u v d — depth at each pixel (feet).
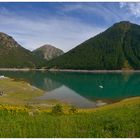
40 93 295.89
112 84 444.96
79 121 52.19
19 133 40.45
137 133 41.50
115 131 42.68
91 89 374.84
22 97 252.62
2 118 51.85
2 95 251.39
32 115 59.57
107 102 252.21
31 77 630.33
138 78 591.78
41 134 40.57
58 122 50.47
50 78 606.96
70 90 358.43
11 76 644.27
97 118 55.57
